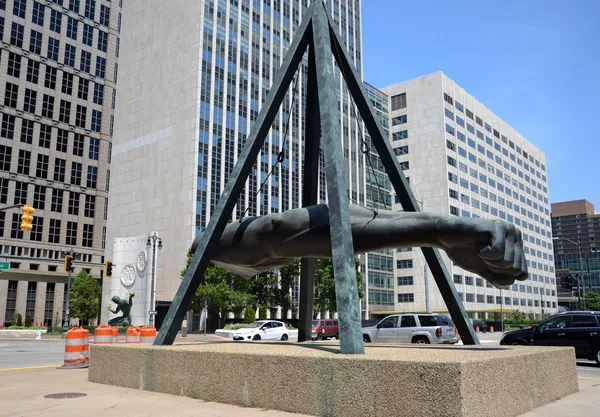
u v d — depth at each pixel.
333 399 6.79
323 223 9.86
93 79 81.50
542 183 129.75
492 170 102.81
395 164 11.30
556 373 8.84
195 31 62.81
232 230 10.99
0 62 70.19
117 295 41.31
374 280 82.44
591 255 179.88
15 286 67.19
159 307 58.69
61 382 10.80
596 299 132.50
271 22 72.69
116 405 7.93
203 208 59.09
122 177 67.38
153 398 8.56
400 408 6.20
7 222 68.50
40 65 74.81
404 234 8.98
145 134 65.56
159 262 60.25
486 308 90.62
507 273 8.43
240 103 65.69
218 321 59.34
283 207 67.19
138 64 68.75
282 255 10.53
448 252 8.78
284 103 69.75
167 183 61.47
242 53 67.31
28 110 72.62
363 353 7.73
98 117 81.81
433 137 87.19
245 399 7.77
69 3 79.50
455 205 86.38
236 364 7.99
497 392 6.62
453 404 5.84
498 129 108.44
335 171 8.98
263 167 65.19
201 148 60.12
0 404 8.13
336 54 12.05
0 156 68.88
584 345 16.64
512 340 18.78
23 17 73.44
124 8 72.56
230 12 66.69
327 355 7.29
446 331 21.61
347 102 76.88
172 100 63.28
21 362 18.06
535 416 7.04
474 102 99.25
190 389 8.64
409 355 7.33
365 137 79.94
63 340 38.00
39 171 73.06
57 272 71.06
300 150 71.12
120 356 10.17
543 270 122.50
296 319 64.69
